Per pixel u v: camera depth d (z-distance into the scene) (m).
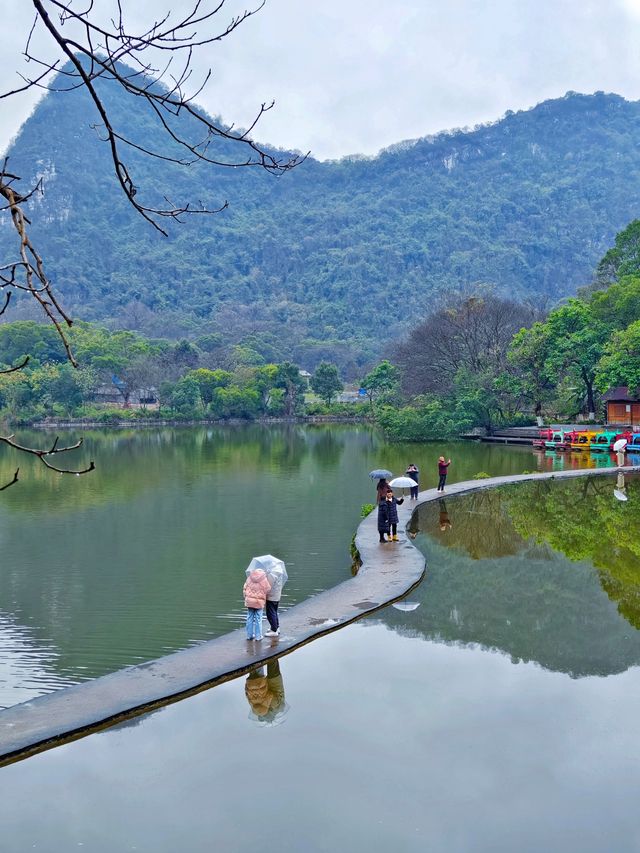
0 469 47.16
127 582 18.64
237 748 8.38
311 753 8.20
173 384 107.44
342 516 27.42
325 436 78.25
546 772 7.71
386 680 10.38
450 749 8.27
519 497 29.02
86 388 101.75
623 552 19.00
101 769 7.97
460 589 15.39
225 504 30.62
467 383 69.75
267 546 22.47
